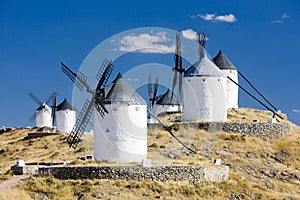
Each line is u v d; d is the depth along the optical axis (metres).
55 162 51.78
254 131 62.44
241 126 62.31
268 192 49.91
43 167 47.56
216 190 47.31
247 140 60.81
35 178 45.66
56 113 85.62
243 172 53.78
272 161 57.53
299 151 60.25
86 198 42.56
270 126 63.06
